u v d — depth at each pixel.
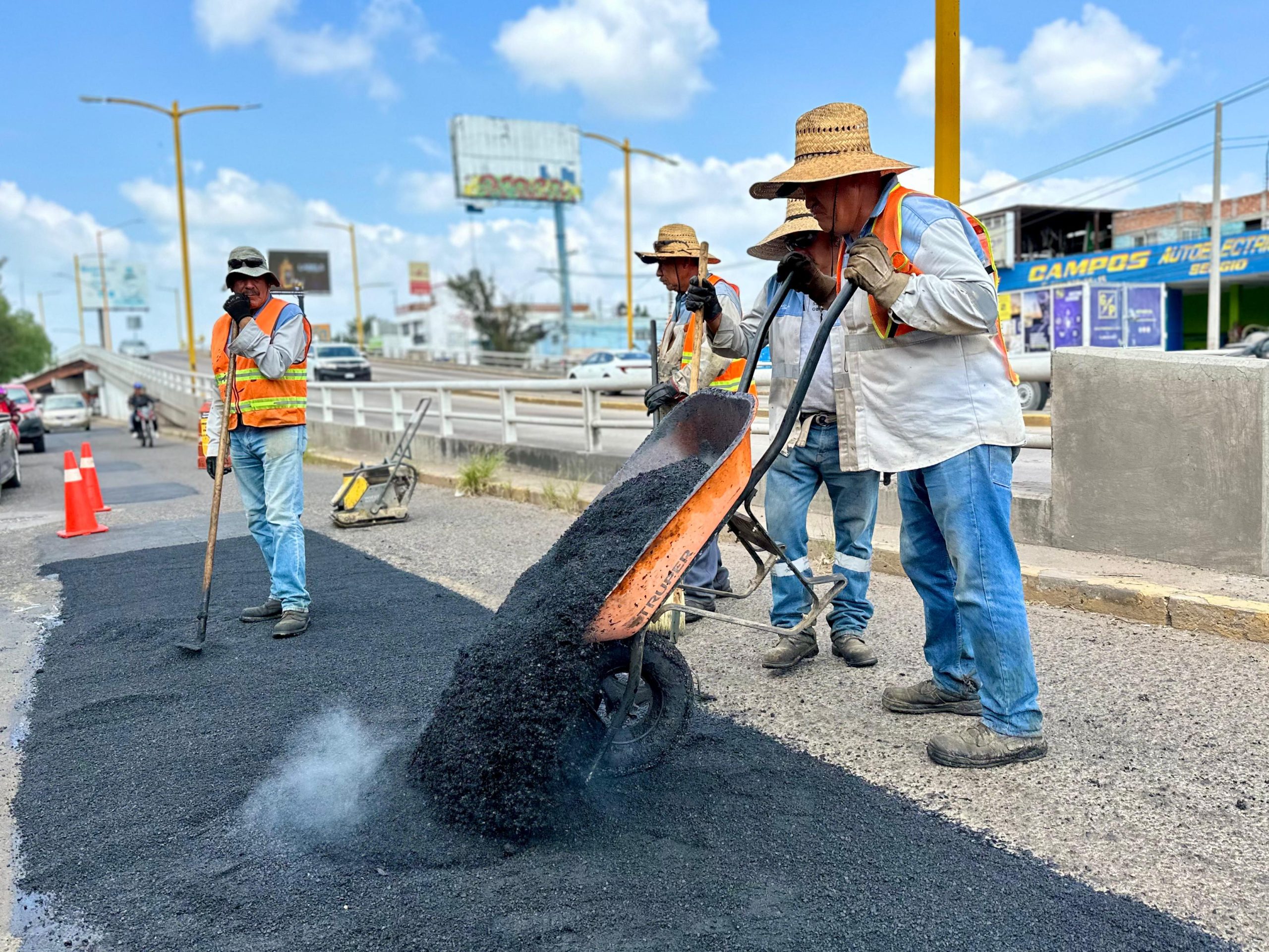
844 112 3.04
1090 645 4.10
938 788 2.93
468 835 2.69
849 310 3.15
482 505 9.16
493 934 2.24
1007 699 3.04
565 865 2.54
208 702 3.94
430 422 19.05
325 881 2.50
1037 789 2.89
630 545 2.80
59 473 16.27
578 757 2.81
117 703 3.98
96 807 3.01
